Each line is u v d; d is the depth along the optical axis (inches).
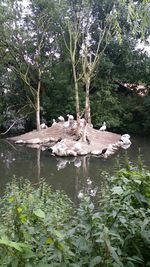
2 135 940.0
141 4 192.4
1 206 250.5
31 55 959.0
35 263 81.7
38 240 89.4
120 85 1128.8
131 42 1011.9
